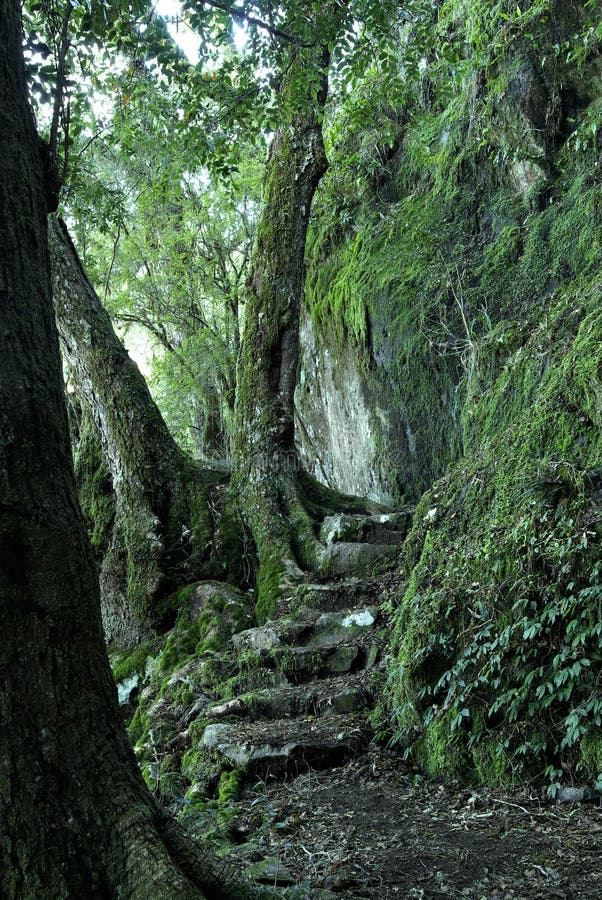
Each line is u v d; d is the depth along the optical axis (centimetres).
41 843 225
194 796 447
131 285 1582
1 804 224
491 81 829
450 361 862
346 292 1034
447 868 326
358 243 1066
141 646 740
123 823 239
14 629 234
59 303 854
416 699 478
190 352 1553
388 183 1080
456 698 446
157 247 1593
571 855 326
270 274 858
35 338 253
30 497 241
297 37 602
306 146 871
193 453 1806
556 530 452
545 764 407
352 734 491
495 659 436
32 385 247
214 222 1528
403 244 980
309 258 1185
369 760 474
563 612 413
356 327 1006
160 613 754
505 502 516
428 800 416
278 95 652
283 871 315
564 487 477
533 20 834
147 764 531
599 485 458
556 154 829
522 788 405
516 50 851
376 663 570
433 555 568
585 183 775
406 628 531
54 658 241
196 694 600
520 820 371
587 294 651
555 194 817
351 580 698
